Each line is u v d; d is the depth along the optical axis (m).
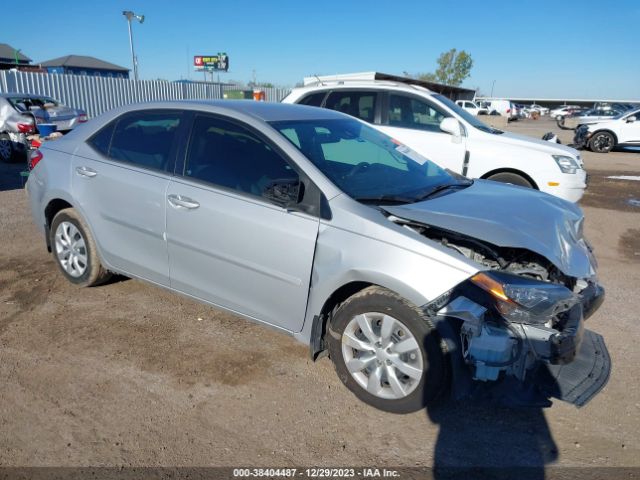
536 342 2.79
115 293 4.71
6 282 4.92
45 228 4.80
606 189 11.19
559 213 3.57
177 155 3.87
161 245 3.92
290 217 3.29
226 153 3.68
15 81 18.30
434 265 2.86
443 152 7.54
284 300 3.40
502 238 2.96
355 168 3.66
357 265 3.02
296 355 3.77
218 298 3.74
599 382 2.99
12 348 3.75
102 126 4.42
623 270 5.82
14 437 2.86
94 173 4.27
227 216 3.51
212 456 2.77
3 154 12.71
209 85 27.83
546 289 2.80
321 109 4.46
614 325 4.38
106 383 3.37
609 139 19.17
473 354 2.80
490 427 3.06
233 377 3.48
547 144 7.54
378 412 3.16
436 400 3.22
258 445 2.86
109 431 2.93
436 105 7.66
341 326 3.22
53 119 13.24
